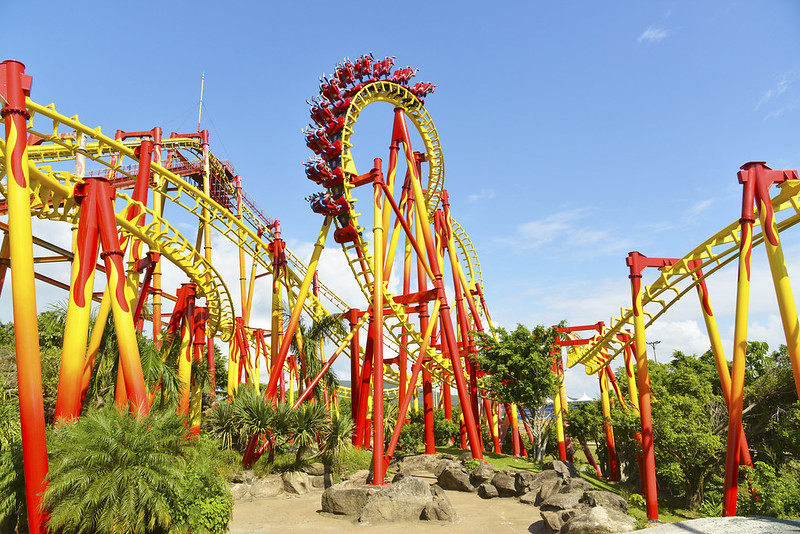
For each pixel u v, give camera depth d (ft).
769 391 110.22
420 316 120.16
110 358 72.43
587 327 144.46
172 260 93.50
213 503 53.11
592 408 160.76
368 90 108.99
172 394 78.02
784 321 62.59
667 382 127.75
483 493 85.46
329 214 104.12
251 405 89.15
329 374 118.73
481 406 190.29
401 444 133.59
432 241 112.06
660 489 130.52
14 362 100.73
